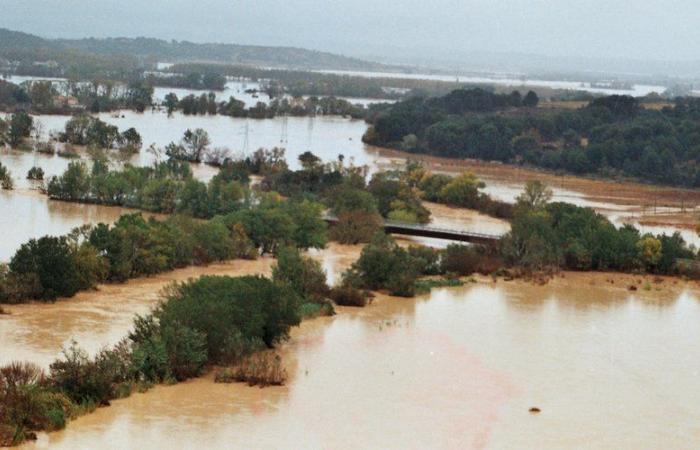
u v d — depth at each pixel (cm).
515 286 12762
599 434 7019
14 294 10044
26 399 6425
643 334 10312
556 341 9725
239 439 6425
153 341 7738
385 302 11250
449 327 10056
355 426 6844
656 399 7969
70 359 7381
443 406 7431
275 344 8888
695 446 6894
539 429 7038
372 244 13312
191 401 7162
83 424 6506
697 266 14200
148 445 6184
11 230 14225
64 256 10575
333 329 9694
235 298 8675
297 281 10894
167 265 12344
